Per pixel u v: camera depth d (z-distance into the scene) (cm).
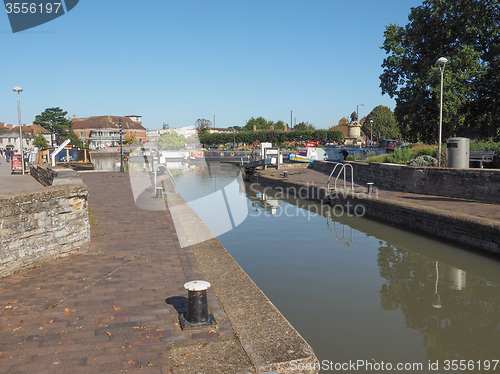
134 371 346
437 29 2520
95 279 583
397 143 3912
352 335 539
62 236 692
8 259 595
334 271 814
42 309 476
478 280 755
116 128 10800
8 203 590
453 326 566
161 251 734
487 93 2495
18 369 348
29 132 10919
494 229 852
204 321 437
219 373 345
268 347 391
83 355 372
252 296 528
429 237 1071
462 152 1372
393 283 743
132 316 458
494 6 2264
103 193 1509
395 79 2812
